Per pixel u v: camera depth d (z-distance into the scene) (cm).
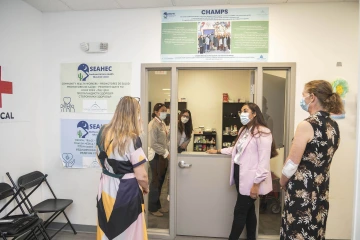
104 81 260
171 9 249
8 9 223
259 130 201
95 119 263
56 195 272
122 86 258
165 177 264
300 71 236
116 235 160
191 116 278
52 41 266
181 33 248
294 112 238
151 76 262
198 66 247
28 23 246
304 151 145
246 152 206
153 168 265
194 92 277
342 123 233
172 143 253
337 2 230
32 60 253
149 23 252
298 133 145
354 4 228
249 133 209
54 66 267
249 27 240
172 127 253
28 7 246
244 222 210
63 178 271
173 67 250
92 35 260
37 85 261
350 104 231
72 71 264
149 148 264
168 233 257
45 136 272
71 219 270
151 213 267
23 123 242
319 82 149
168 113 260
